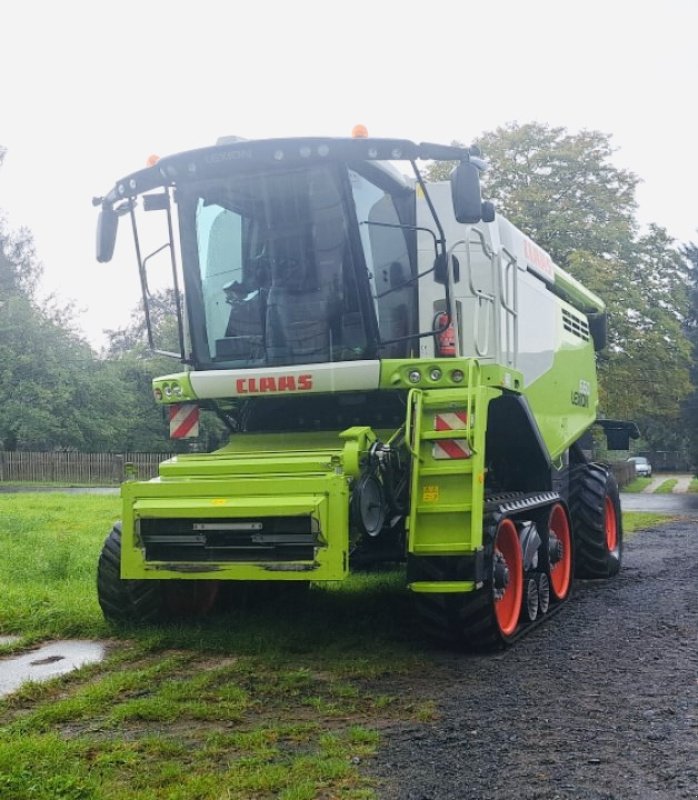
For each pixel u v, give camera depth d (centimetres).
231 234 768
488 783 425
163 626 740
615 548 1138
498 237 837
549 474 902
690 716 523
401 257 769
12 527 1455
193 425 802
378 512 668
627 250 3034
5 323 4581
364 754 462
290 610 823
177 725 515
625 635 753
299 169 736
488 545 671
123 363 5066
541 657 675
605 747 471
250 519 643
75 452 4544
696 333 4619
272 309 760
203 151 725
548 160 3117
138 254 791
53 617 772
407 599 877
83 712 534
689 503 3033
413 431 669
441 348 744
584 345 1166
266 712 539
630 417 3192
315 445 761
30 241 6981
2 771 429
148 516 666
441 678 614
